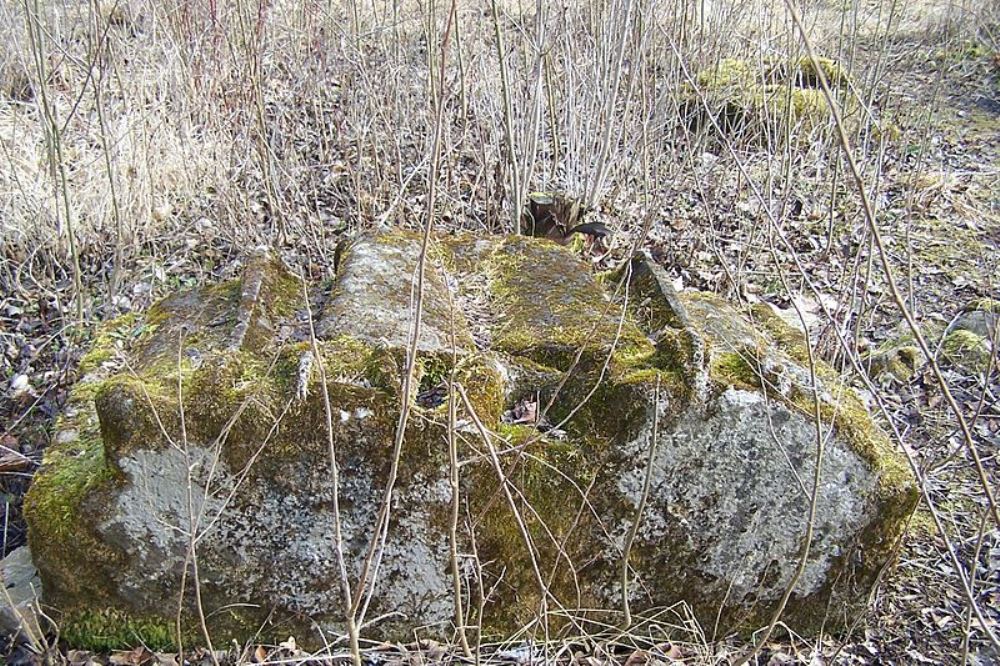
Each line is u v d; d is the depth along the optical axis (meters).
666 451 2.44
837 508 2.52
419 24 5.96
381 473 2.34
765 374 2.49
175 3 5.18
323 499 2.36
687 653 2.59
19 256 4.29
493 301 3.01
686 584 2.58
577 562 2.52
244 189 4.89
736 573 2.58
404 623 2.52
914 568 2.94
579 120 4.86
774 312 3.40
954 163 6.27
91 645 2.48
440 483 2.36
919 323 4.35
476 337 2.78
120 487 2.32
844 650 2.65
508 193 4.64
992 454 3.49
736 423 2.42
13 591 2.53
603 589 2.56
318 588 2.46
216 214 4.64
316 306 3.00
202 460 2.30
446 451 2.33
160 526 2.36
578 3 5.03
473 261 3.26
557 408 2.54
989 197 5.80
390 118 5.14
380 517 1.87
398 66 5.14
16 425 3.35
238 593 2.46
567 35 4.74
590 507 2.45
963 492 3.29
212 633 2.50
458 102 5.54
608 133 4.59
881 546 2.59
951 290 4.73
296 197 4.66
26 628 2.29
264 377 2.39
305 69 5.43
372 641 2.54
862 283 4.67
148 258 4.38
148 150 4.53
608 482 2.45
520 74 5.00
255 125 4.90
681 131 5.74
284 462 2.32
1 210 4.36
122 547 2.37
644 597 2.59
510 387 2.59
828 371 3.00
